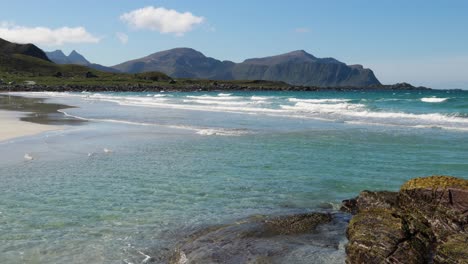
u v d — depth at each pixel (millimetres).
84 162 18391
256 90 193750
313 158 19422
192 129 30547
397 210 10195
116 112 46406
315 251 8961
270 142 24297
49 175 15898
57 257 8766
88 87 145875
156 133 28094
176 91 157500
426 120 34875
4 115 39688
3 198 12891
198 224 10734
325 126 32062
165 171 16781
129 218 11203
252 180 15359
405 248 8258
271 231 10086
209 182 15102
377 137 25719
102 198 13000
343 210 11797
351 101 68875
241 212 11719
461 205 9320
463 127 29656
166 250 9172
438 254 8109
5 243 9461
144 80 198875
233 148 22297
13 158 18953
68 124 32562
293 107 53156
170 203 12562
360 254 8383
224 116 41656
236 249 9016
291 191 13898
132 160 19000
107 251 9086
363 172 16438
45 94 109688
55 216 11297
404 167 17203
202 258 8547
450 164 17531
